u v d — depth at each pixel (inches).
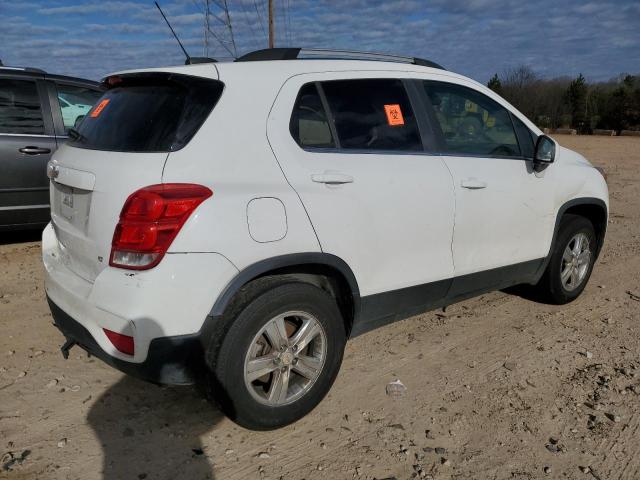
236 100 115.7
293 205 116.8
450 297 156.4
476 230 155.1
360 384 143.3
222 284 107.7
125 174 106.9
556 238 185.2
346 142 130.6
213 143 110.8
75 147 128.8
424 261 143.7
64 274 123.7
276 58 132.4
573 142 1085.8
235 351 110.3
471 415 131.1
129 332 103.2
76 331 116.3
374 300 135.5
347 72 135.7
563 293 194.2
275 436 122.0
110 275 106.3
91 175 113.4
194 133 110.0
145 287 102.3
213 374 110.8
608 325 183.2
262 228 112.0
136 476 108.7
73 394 135.0
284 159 118.7
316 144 125.7
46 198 237.3
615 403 136.7
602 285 222.4
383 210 132.2
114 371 146.2
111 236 107.2
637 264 253.4
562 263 191.6
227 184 109.7
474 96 162.1
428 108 148.8
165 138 109.5
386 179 133.3
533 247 175.0
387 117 139.6
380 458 115.6
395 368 151.9
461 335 173.0
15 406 129.4
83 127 135.6
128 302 102.8
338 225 124.0
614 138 1269.7
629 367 154.9
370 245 130.8
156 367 105.9
